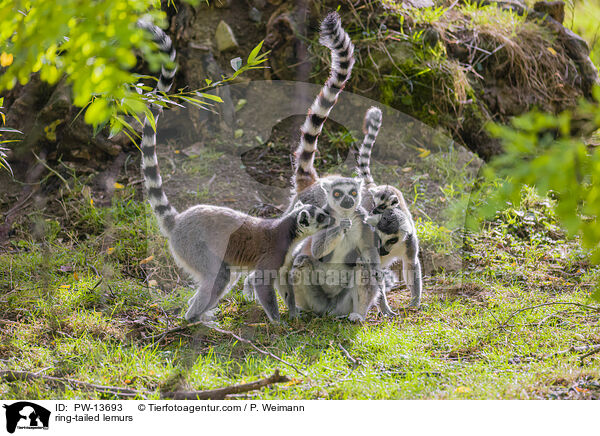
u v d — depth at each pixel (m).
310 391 4.98
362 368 5.52
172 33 9.53
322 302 7.06
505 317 6.72
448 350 6.02
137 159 10.98
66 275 8.22
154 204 6.13
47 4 3.17
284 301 6.87
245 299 7.16
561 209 2.75
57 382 5.17
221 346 6.04
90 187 10.50
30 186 10.55
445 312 7.04
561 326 6.50
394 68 10.41
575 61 13.30
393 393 4.94
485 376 5.20
